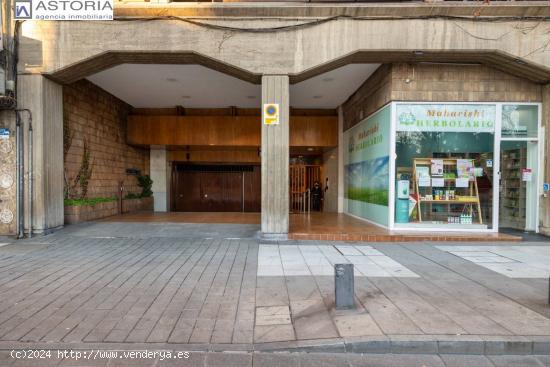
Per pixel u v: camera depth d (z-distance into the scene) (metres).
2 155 8.22
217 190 16.80
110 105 12.59
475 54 8.10
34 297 4.54
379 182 9.80
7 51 8.00
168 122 14.09
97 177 11.77
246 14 7.98
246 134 14.21
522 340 3.42
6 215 8.27
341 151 13.77
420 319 3.88
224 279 5.28
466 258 6.61
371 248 7.43
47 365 3.10
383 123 9.47
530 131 8.98
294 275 5.48
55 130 8.88
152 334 3.62
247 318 3.98
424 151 8.99
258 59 8.06
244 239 8.21
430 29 7.88
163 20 7.98
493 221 8.96
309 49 8.03
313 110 14.25
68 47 8.09
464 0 8.08
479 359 3.32
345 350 3.40
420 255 6.84
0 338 3.51
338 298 4.15
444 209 9.05
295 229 8.98
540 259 6.55
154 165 15.62
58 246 7.43
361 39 7.95
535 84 8.84
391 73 8.80
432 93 8.80
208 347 3.41
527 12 7.80
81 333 3.62
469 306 4.24
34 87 8.23
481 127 8.95
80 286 4.96
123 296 4.59
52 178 8.77
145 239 8.17
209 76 10.27
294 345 3.42
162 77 10.42
